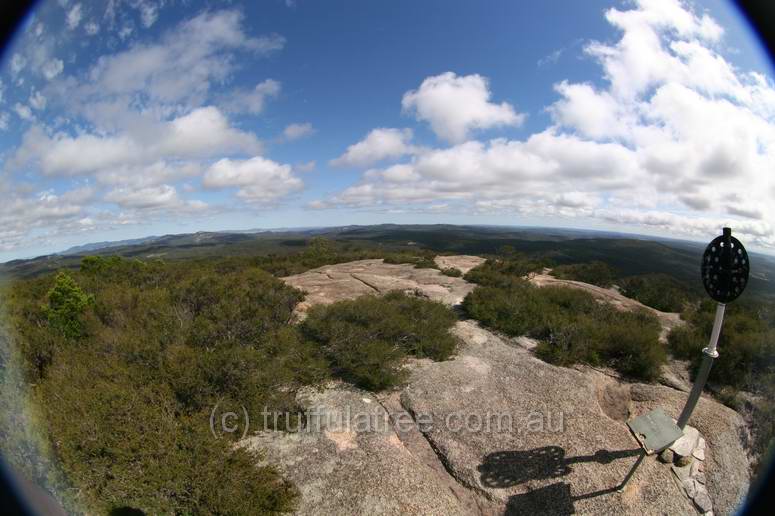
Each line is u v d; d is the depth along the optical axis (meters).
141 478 3.47
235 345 5.79
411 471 4.21
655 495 3.93
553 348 7.33
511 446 4.60
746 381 6.24
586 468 4.24
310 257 28.61
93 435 3.70
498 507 3.88
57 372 4.94
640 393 6.04
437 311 8.93
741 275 3.21
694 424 5.05
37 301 8.03
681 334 7.94
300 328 7.75
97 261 14.24
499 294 9.99
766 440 5.06
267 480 3.82
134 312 7.62
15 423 3.68
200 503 3.48
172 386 4.84
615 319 8.91
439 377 6.20
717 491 4.13
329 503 3.75
